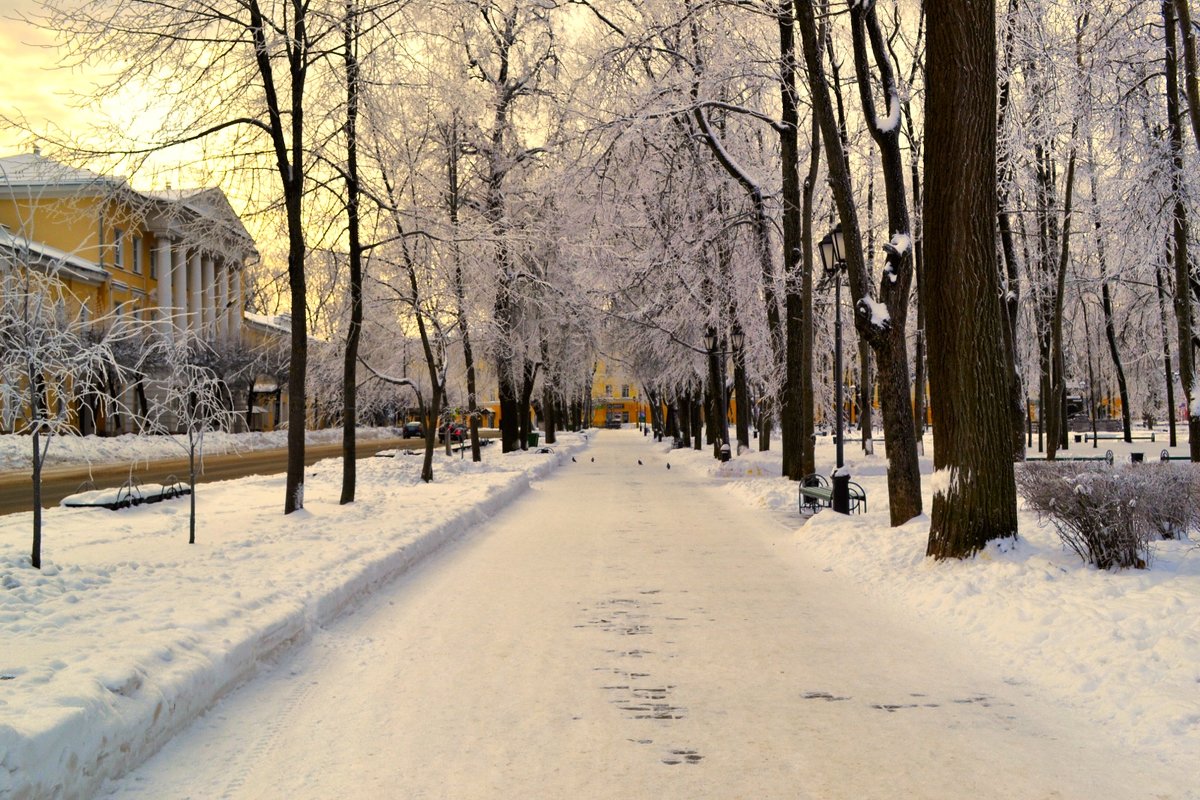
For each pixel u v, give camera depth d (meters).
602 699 6.23
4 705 4.48
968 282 10.42
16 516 15.59
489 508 19.02
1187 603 7.18
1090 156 26.72
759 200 25.08
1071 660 6.62
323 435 71.75
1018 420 28.52
